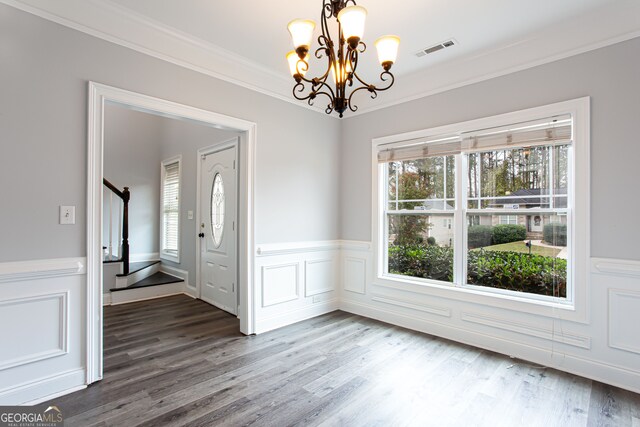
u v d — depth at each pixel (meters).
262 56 3.08
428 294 3.38
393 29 2.58
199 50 2.88
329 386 2.32
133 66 2.50
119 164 5.67
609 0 2.24
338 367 2.61
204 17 2.46
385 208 3.86
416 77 3.46
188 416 1.96
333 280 4.19
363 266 3.99
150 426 1.86
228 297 4.10
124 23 2.44
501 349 2.89
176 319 3.80
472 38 2.72
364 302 3.97
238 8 2.35
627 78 2.32
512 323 2.83
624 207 2.33
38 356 2.08
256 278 3.36
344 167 4.23
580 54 2.51
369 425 1.89
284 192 3.61
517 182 2.89
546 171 2.73
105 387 2.27
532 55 2.73
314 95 1.93
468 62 3.09
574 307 2.53
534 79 2.73
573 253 2.57
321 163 4.02
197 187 4.80
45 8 2.11
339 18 1.60
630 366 2.31
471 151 3.11
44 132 2.11
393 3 2.27
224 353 2.86
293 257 3.72
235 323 3.67
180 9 2.36
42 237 2.11
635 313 2.29
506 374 2.51
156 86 2.62
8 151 1.99
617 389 2.30
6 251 1.98
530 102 2.75
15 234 2.01
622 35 2.33
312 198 3.91
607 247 2.40
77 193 2.24
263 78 3.39
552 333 2.63
